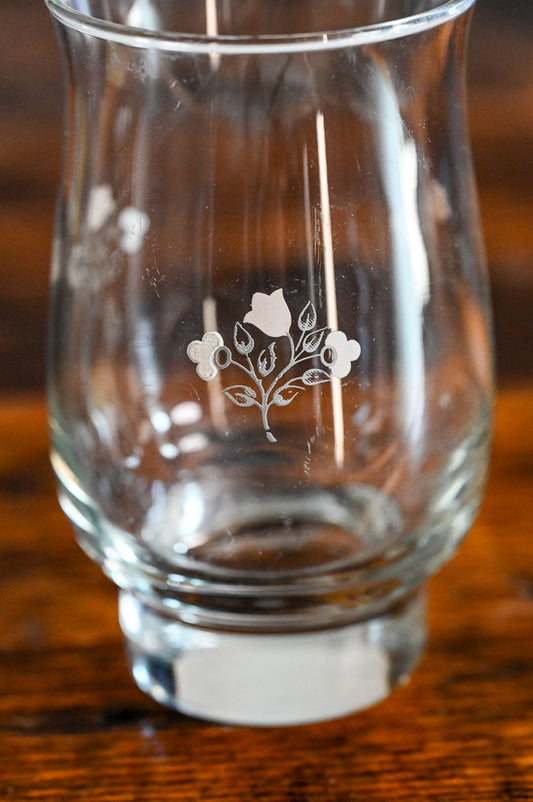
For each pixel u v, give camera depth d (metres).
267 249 0.26
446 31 0.26
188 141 0.26
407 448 0.28
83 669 0.32
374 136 0.26
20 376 0.41
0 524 0.36
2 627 0.33
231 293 0.27
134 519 0.29
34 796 0.29
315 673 0.30
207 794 0.29
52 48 0.63
